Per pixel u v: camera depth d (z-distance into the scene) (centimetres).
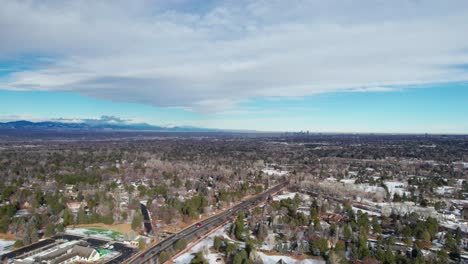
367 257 17025
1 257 17288
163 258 17262
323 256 18325
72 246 18188
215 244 19050
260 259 16838
